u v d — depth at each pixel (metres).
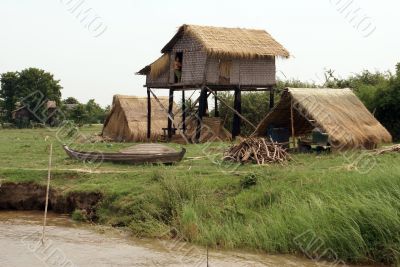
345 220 15.61
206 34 35.28
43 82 70.19
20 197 22.19
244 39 36.47
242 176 20.23
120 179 21.77
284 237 16.17
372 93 35.56
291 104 27.05
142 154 24.11
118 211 19.53
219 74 35.38
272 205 17.69
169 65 37.53
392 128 34.88
